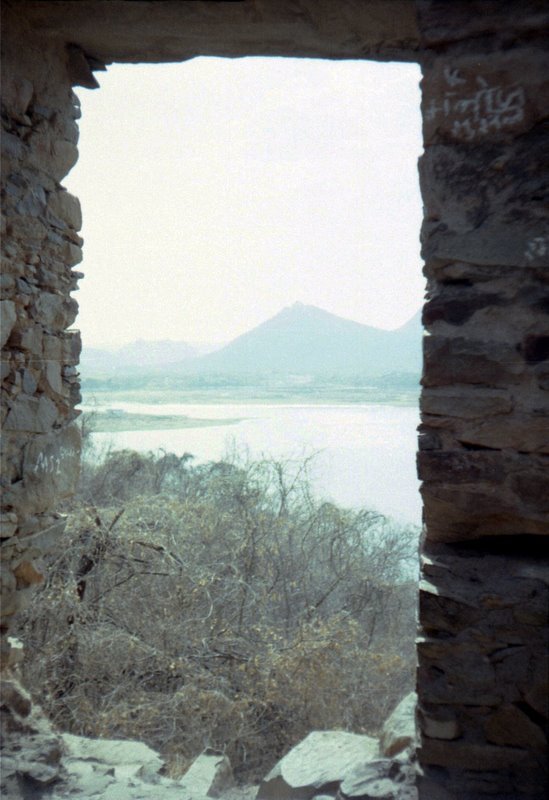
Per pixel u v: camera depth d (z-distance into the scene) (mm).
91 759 3711
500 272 2666
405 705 3742
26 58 3398
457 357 2707
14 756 3330
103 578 7398
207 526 8383
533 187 2627
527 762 2654
